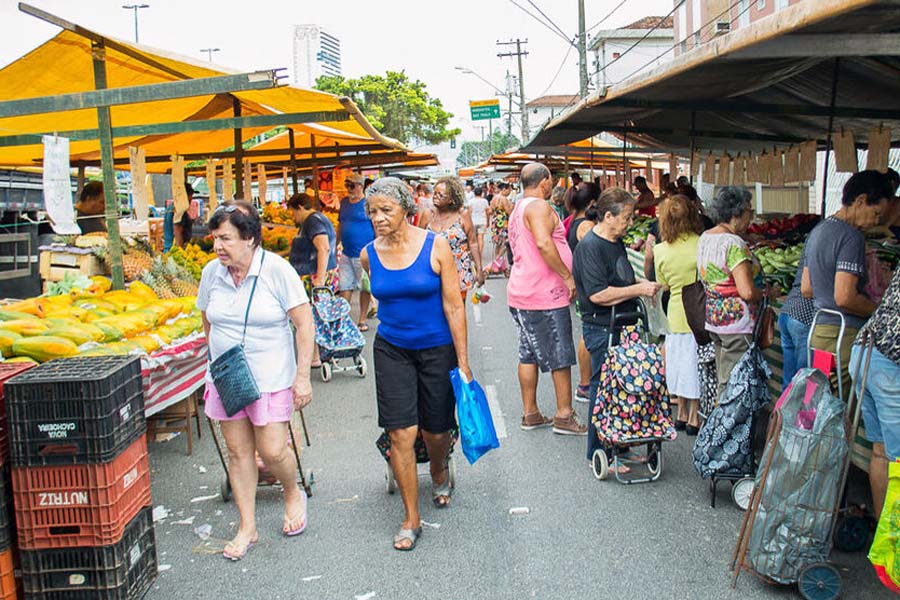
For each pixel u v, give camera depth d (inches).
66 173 248.1
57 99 249.8
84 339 203.5
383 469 230.7
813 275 176.7
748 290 206.7
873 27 128.2
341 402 306.8
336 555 176.4
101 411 136.9
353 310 533.6
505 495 208.1
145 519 153.6
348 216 430.0
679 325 244.8
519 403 297.1
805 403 146.6
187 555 179.0
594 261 210.7
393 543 179.9
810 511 144.3
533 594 155.9
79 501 138.4
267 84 239.8
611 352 207.5
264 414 174.1
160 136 467.8
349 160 735.1
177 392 237.6
